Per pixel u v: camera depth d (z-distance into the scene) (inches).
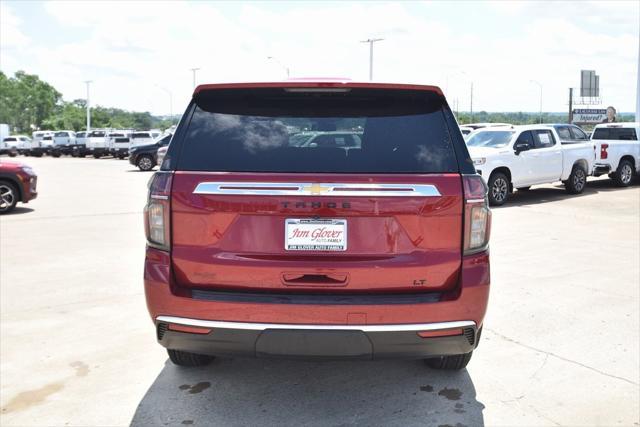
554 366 177.8
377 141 133.9
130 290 260.2
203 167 132.8
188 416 148.3
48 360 183.0
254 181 129.6
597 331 206.8
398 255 130.1
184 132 137.2
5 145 2175.2
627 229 424.5
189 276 133.0
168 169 134.0
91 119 6082.7
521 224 449.1
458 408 151.9
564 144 649.6
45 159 1870.1
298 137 134.5
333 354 130.0
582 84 2084.2
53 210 544.1
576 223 454.0
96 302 242.1
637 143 740.0
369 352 130.1
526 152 584.4
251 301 128.8
